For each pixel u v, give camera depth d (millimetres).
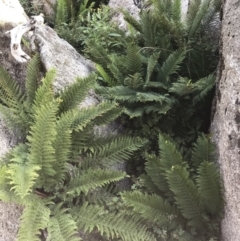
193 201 1255
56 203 1323
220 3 1535
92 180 1289
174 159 1285
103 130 1540
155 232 1301
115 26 1926
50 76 1348
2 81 1444
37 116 1193
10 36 1574
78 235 1304
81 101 1424
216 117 1399
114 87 1484
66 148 1277
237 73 1188
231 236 1205
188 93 1460
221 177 1260
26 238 1128
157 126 1555
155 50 1596
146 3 2125
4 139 1410
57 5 2307
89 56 1683
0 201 1293
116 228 1231
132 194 1230
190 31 1571
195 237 1295
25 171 1149
